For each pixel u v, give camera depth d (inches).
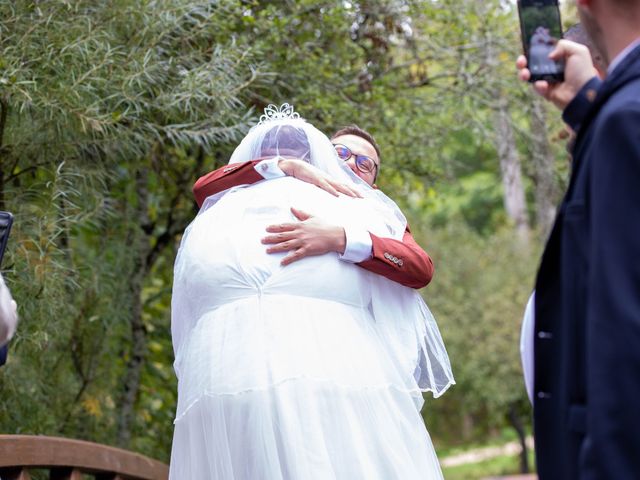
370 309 119.0
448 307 530.0
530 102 239.3
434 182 234.8
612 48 72.6
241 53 165.5
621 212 65.4
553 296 74.2
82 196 160.1
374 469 107.4
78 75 145.9
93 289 180.9
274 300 110.3
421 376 123.1
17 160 154.1
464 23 227.5
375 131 208.4
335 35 204.1
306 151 128.0
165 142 188.1
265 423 106.0
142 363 197.8
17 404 163.9
